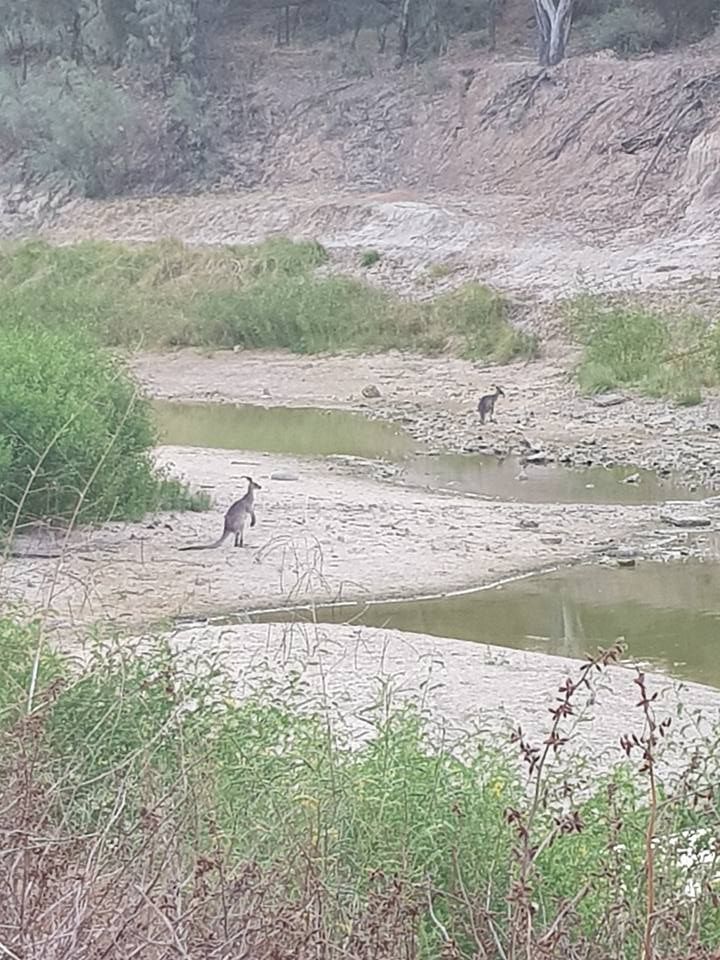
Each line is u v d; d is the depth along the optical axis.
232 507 13.86
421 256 34.06
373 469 18.52
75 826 5.10
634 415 21.98
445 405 23.91
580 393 23.55
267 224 39.06
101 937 4.04
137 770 5.67
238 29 48.09
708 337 24.27
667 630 11.46
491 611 12.09
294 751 6.12
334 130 43.47
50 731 5.90
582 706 8.89
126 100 44.09
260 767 5.82
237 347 30.12
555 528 14.98
